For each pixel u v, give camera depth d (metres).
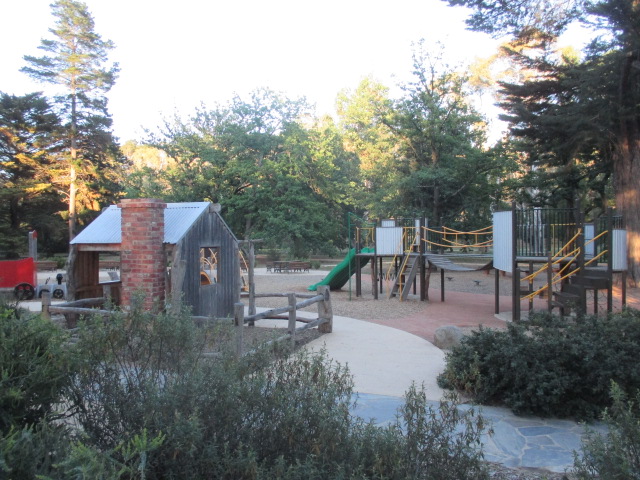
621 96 18.05
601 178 30.97
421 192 32.06
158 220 8.70
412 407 3.29
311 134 34.78
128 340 3.38
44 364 2.79
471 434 3.26
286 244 33.38
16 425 2.52
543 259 12.34
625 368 5.68
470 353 6.43
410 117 32.22
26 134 41.41
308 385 3.25
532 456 4.64
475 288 22.33
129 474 2.45
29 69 38.47
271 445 2.96
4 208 41.47
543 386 5.61
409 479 2.76
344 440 2.90
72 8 38.44
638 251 20.28
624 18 16.38
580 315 7.12
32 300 17.08
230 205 31.81
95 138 40.78
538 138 21.94
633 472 2.77
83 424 3.03
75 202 41.03
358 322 12.52
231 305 10.83
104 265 28.78
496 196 33.59
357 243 19.31
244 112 33.47
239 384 3.13
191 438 2.64
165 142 32.41
